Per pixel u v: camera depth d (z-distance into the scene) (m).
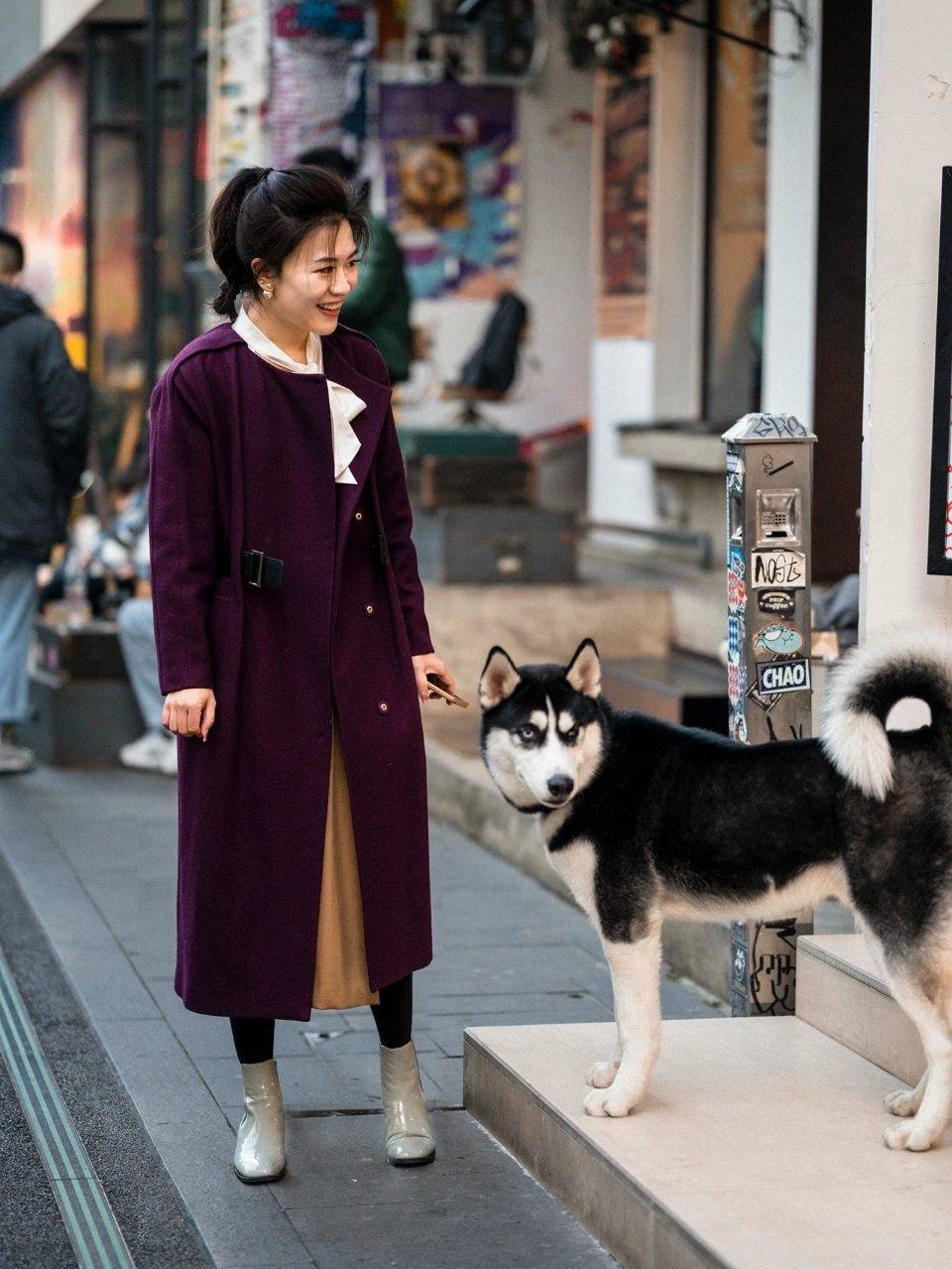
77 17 19.62
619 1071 4.89
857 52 9.71
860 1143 4.65
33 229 25.12
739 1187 4.36
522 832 8.87
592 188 15.09
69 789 10.89
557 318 15.22
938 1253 3.99
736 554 5.74
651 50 12.66
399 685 5.03
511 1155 5.27
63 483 11.11
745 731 5.73
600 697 4.91
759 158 11.70
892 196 5.64
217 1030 6.45
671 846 4.74
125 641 11.42
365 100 13.64
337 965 4.94
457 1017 6.59
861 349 9.88
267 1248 4.59
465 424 14.08
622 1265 4.50
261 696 4.84
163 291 18.31
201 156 16.44
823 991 5.60
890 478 5.73
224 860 4.85
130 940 7.62
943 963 4.52
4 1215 4.85
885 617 5.77
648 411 13.07
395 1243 4.63
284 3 13.40
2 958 7.37
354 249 4.81
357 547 4.99
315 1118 5.57
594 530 13.94
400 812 4.98
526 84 14.82
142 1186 5.07
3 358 10.82
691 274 12.80
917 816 4.50
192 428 4.82
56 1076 6.00
